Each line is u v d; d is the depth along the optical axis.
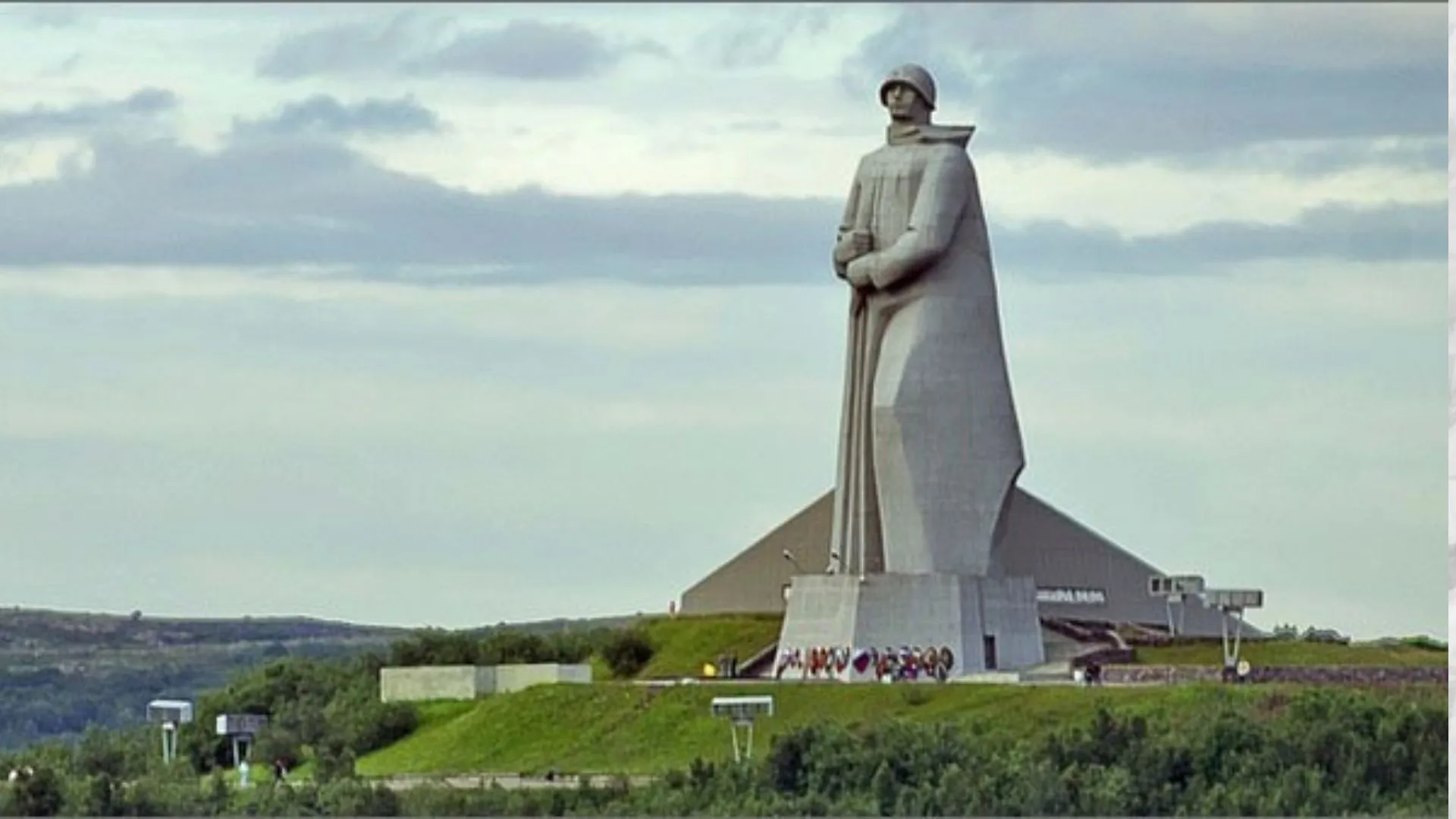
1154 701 190.62
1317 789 175.50
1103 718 182.25
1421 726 179.75
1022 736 185.88
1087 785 176.62
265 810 184.50
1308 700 185.25
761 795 180.25
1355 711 182.00
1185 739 179.88
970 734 186.50
